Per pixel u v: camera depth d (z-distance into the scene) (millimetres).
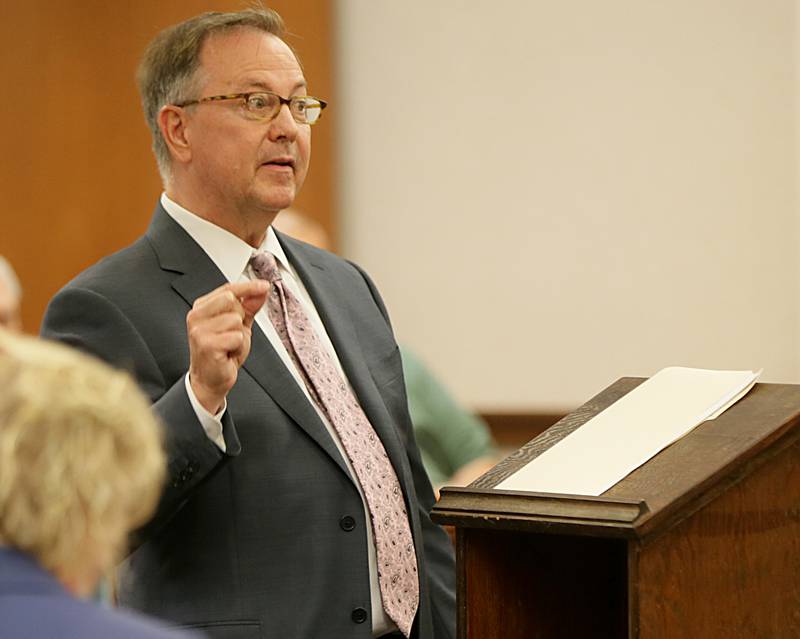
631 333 13164
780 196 12766
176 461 5516
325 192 13336
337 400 6293
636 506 4883
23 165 13570
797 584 5246
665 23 12883
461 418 11227
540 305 13344
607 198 13117
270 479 5961
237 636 5812
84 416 3260
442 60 13359
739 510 5109
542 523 5039
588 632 5812
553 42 13133
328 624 5938
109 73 13500
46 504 3188
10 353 3357
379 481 6246
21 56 13508
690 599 5012
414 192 13500
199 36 6301
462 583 5445
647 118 12992
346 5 13484
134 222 13594
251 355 6121
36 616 3141
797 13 12602
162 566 5949
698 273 12992
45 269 13625
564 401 13359
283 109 6254
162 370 5973
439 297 13531
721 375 5895
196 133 6266
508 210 13336
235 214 6328
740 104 12789
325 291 6766
